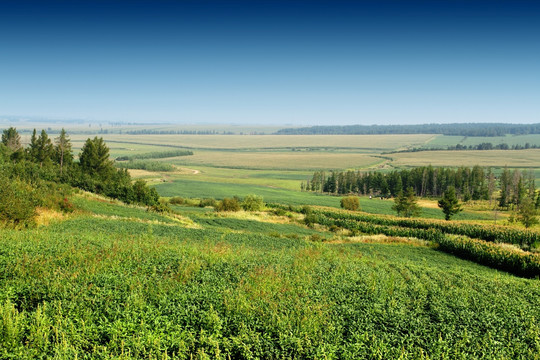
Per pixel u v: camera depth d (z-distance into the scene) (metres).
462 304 16.70
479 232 51.75
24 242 18.69
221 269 18.22
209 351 10.95
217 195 122.00
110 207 49.19
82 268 15.50
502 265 36.28
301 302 14.64
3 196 26.30
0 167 50.97
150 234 29.25
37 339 10.17
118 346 10.52
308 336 12.02
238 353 11.19
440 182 149.38
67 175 68.25
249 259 21.55
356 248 40.53
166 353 10.09
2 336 10.10
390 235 55.22
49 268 15.05
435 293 18.36
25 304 12.18
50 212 33.62
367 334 12.43
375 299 16.23
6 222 25.17
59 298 12.61
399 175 152.00
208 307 13.35
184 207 78.50
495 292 20.14
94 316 11.75
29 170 62.38
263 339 11.69
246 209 75.50
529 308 17.36
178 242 26.62
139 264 17.22
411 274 22.66
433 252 42.28
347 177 162.38
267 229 55.12
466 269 29.86
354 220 66.69
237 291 14.89
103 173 95.19
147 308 12.59
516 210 112.25
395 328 13.56
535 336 13.78
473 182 142.62
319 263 23.02
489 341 13.14
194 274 16.81
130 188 67.75
